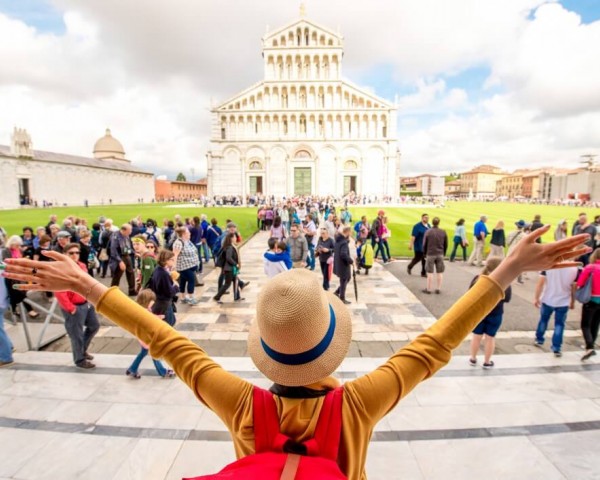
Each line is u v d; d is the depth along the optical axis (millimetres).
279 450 967
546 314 6191
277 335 963
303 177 56250
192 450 3760
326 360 1007
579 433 4008
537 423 4172
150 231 12273
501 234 11484
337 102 54750
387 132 54812
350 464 1009
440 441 3877
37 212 39406
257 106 55094
